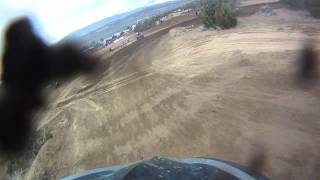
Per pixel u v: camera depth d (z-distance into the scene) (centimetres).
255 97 1348
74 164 1380
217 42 2508
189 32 3195
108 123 1664
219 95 1482
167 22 4931
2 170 1667
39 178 1416
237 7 3784
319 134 994
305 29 2336
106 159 1315
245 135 1102
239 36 2491
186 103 1533
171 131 1333
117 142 1424
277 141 1014
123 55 3375
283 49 1898
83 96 2366
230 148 1063
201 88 1656
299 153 927
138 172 650
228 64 1880
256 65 1722
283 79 1442
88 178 776
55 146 1616
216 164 703
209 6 3153
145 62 2742
